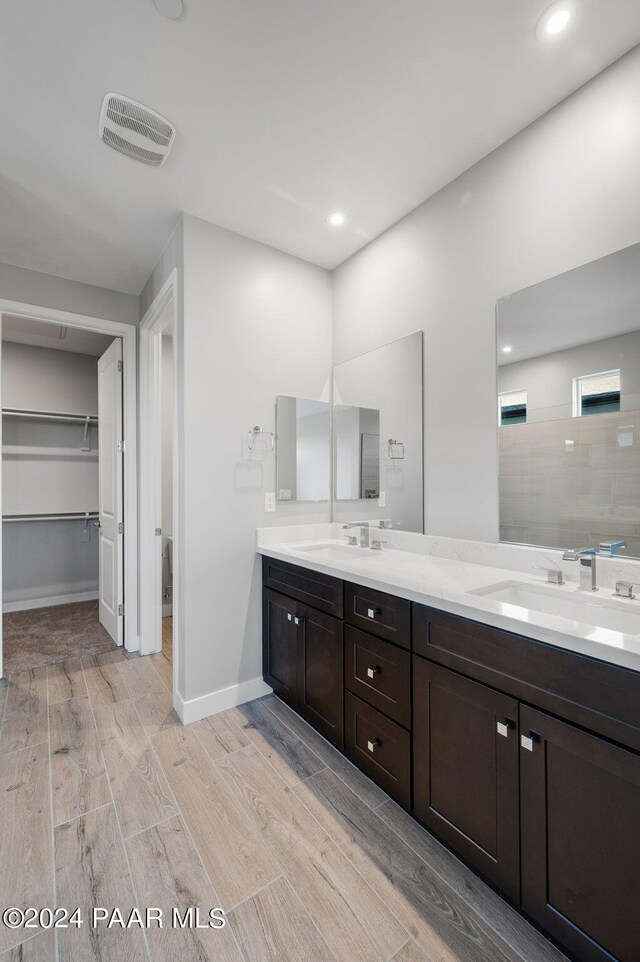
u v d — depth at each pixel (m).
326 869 1.30
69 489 4.23
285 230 2.27
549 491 1.57
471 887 1.24
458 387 1.90
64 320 2.73
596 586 1.40
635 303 1.34
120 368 2.99
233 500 2.25
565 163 1.51
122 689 2.42
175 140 1.66
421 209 2.07
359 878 1.27
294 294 2.52
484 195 1.78
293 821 1.48
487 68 1.39
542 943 1.09
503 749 1.14
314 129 1.62
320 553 2.40
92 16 1.21
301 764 1.78
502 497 1.72
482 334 1.80
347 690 1.73
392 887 1.24
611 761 0.92
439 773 1.33
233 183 1.90
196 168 1.81
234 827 1.46
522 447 1.65
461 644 1.25
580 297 1.47
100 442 3.44
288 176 1.87
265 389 2.38
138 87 1.44
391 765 1.51
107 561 3.30
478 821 1.21
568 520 1.52
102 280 2.77
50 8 1.18
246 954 1.07
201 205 2.05
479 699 1.20
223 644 2.21
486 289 1.78
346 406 2.56
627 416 1.36
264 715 2.15
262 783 1.67
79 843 1.38
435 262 2.00
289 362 2.49
